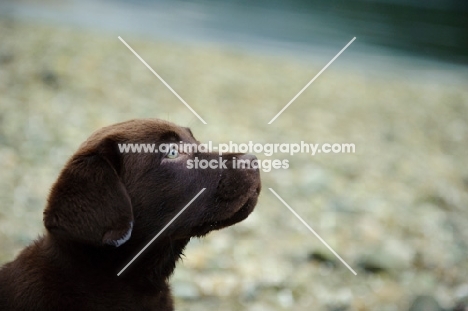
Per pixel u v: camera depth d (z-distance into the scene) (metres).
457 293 1.13
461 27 5.56
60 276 0.73
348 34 4.41
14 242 1.11
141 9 4.02
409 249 1.29
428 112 2.69
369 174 1.81
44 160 1.45
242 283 1.11
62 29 2.82
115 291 0.75
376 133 2.28
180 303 1.04
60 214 0.70
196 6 4.60
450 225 1.49
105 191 0.70
